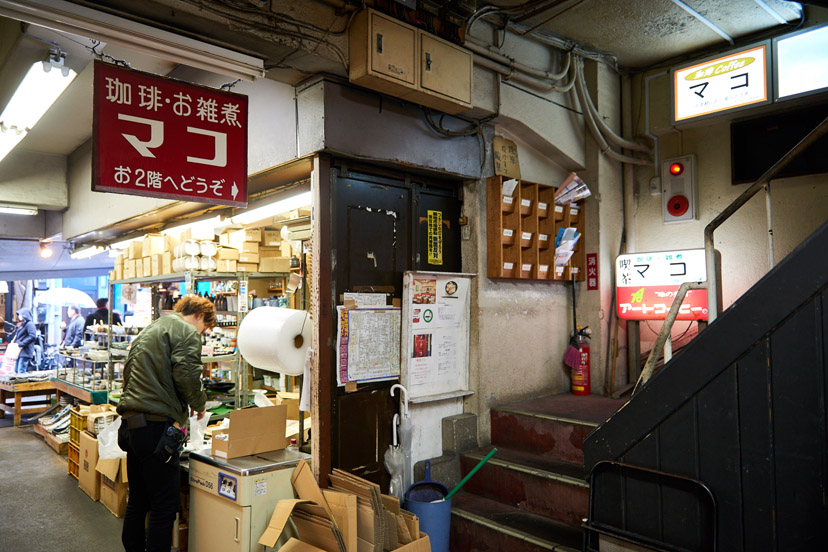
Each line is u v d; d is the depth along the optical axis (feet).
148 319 20.29
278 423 10.98
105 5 8.08
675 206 15.37
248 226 17.12
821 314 6.25
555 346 15.26
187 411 10.73
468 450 12.59
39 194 21.91
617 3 12.39
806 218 13.58
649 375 9.39
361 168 11.20
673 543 7.28
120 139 8.54
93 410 15.75
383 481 11.49
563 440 11.85
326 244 10.58
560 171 15.72
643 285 14.37
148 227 20.10
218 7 8.52
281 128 11.18
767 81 13.17
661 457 7.45
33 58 10.80
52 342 47.11
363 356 11.12
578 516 10.30
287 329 10.80
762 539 6.57
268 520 9.79
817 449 6.21
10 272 31.01
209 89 9.40
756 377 6.69
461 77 11.41
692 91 14.51
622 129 16.20
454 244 13.33
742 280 14.48
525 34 13.50
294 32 9.27
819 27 12.48
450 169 12.40
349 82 10.49
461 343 12.94
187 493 11.47
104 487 14.02
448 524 10.44
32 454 19.08
